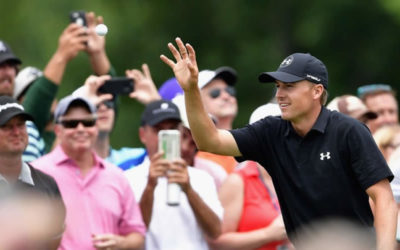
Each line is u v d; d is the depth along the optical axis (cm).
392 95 2641
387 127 2384
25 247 1202
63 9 6131
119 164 2200
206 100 2405
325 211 1698
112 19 6066
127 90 2247
